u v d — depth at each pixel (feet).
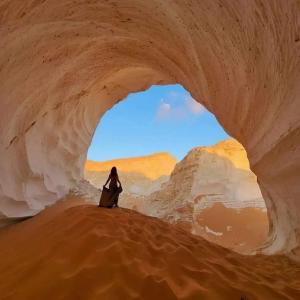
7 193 18.42
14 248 10.21
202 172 60.70
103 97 33.83
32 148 21.94
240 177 60.90
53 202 26.48
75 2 13.37
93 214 12.85
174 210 53.88
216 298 6.41
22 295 6.33
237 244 45.01
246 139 16.14
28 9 11.93
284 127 9.93
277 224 18.38
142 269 7.46
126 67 27.30
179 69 19.93
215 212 52.29
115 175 17.46
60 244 9.16
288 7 7.09
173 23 13.35
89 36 17.85
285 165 11.10
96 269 7.22
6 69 13.97
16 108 17.24
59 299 6.10
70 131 28.84
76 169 32.86
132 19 15.20
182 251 9.48
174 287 6.82
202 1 10.23
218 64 14.06
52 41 15.93
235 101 15.05
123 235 10.25
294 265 13.07
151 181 101.71
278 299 7.15
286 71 8.71
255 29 9.25
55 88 21.74
